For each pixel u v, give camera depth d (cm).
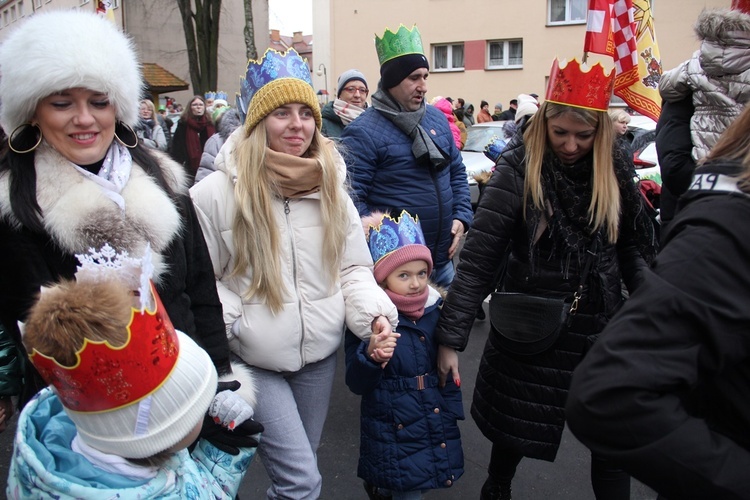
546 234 226
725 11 299
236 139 222
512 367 233
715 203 103
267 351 215
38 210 152
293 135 217
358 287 231
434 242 342
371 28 2141
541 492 295
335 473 312
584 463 318
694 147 324
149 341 127
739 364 103
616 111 527
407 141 330
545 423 231
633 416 97
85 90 156
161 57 3048
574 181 224
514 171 228
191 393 136
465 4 1998
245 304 217
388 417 243
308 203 221
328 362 235
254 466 318
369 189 330
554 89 214
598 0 266
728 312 96
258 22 3491
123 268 132
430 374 247
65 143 158
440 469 243
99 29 159
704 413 110
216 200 215
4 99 155
